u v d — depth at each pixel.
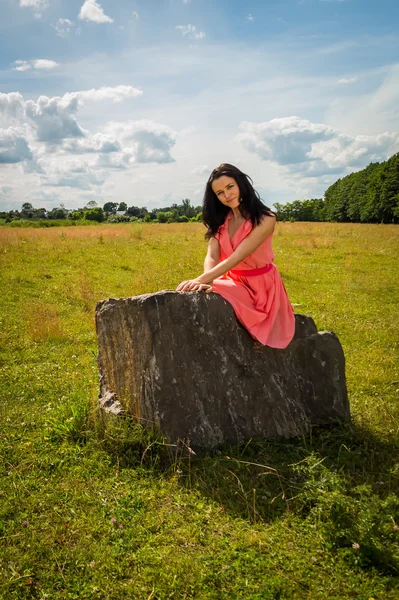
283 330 4.01
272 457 3.64
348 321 8.04
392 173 66.56
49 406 4.79
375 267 13.58
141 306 3.60
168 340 3.60
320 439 3.93
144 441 3.59
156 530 2.88
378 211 68.38
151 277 11.59
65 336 7.27
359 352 6.45
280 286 4.04
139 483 3.33
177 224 38.16
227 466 3.47
